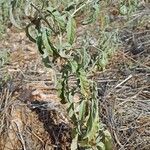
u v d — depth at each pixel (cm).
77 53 172
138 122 246
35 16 162
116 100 263
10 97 269
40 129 249
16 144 242
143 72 295
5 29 353
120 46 327
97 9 170
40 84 284
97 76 292
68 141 239
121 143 233
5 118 256
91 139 187
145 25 357
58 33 166
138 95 269
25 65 313
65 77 177
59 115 255
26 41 352
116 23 358
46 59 173
